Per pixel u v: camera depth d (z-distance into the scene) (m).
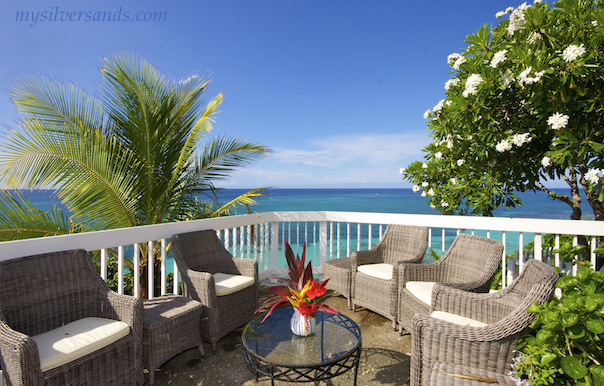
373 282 3.20
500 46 3.17
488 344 1.53
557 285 1.56
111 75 4.30
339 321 2.14
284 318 2.21
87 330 1.81
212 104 5.20
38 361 1.45
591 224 2.93
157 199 4.62
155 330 2.09
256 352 1.71
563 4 2.79
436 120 4.45
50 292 1.97
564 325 1.32
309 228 19.92
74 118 4.23
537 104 3.01
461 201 4.69
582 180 3.86
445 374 1.44
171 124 4.92
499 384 1.36
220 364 2.40
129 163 4.34
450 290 2.20
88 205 3.76
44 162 3.42
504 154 3.90
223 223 3.61
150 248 2.84
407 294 2.69
